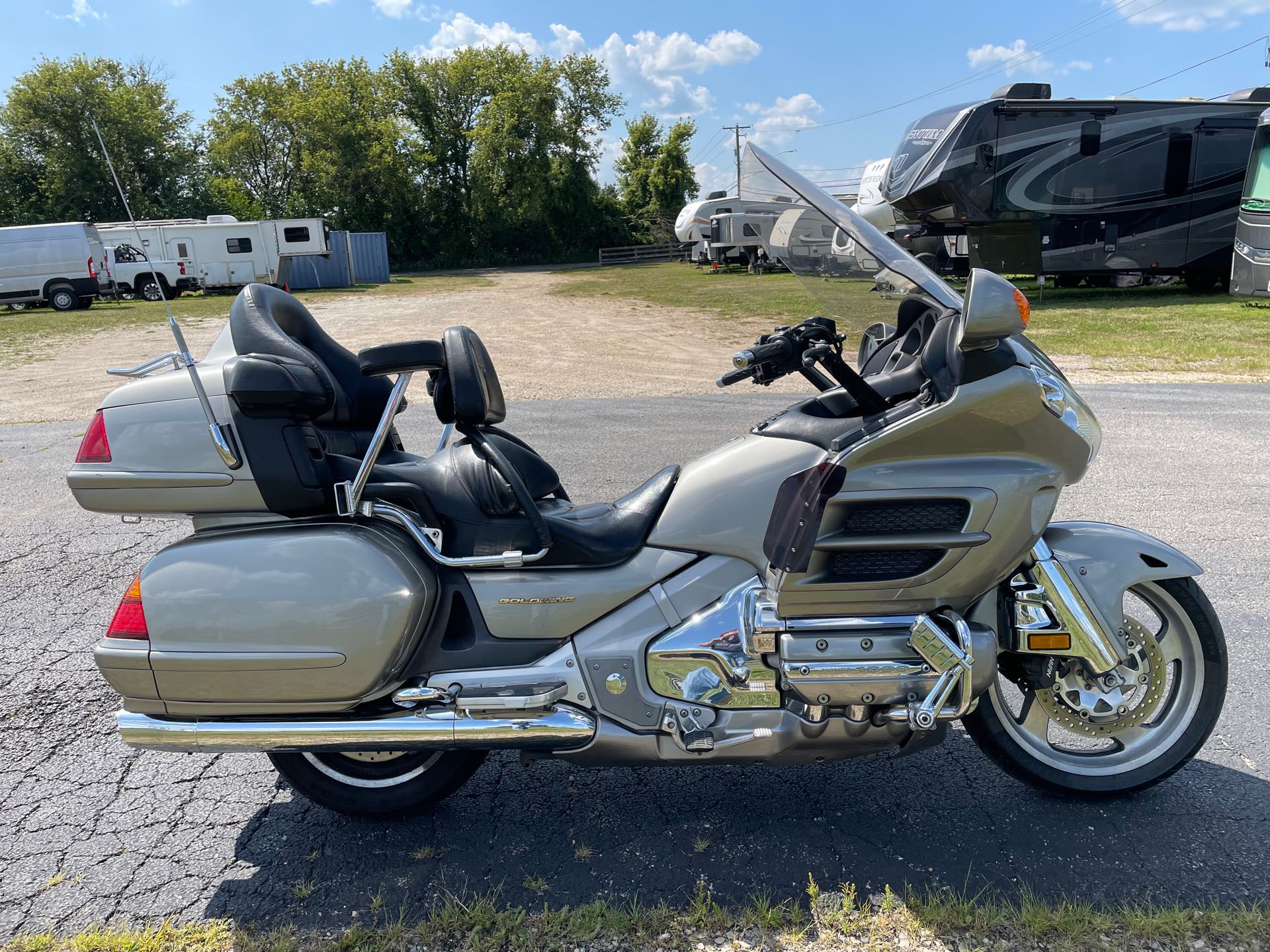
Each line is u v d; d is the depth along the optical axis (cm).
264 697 239
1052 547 265
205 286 3164
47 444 837
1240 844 254
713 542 246
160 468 240
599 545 248
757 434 256
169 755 322
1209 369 1102
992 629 244
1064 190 1852
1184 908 227
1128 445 714
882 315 271
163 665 238
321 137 5397
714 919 229
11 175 4000
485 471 258
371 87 5759
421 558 250
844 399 247
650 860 255
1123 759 275
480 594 249
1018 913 227
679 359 1410
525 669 245
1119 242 1888
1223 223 1894
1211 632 267
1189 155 1858
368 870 255
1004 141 1822
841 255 258
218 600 237
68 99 3759
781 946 220
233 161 5497
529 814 281
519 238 6031
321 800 275
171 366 262
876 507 236
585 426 834
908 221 2019
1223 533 501
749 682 241
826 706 237
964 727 315
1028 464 237
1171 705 276
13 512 610
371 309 2473
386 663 237
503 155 5709
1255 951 212
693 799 286
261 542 241
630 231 6266
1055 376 244
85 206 3919
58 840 273
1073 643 254
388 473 256
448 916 232
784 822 271
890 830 266
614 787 294
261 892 247
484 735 239
